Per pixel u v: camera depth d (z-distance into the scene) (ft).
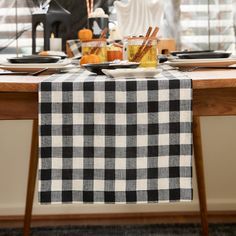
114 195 3.24
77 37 6.93
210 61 4.22
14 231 6.16
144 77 3.32
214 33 6.86
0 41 6.93
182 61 4.25
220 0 6.77
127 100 3.15
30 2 6.85
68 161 3.22
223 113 3.35
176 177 3.24
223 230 6.07
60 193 3.24
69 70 4.31
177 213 6.55
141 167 3.22
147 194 3.24
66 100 3.14
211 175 6.54
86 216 6.54
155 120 3.17
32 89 3.13
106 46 5.02
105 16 5.79
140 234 5.97
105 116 3.17
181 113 3.17
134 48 4.27
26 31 6.93
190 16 6.86
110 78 3.34
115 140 3.19
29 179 5.58
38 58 4.12
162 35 6.89
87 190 3.24
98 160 3.22
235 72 3.74
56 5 6.22
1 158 6.45
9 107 3.33
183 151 3.21
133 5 6.18
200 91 3.32
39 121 3.15
